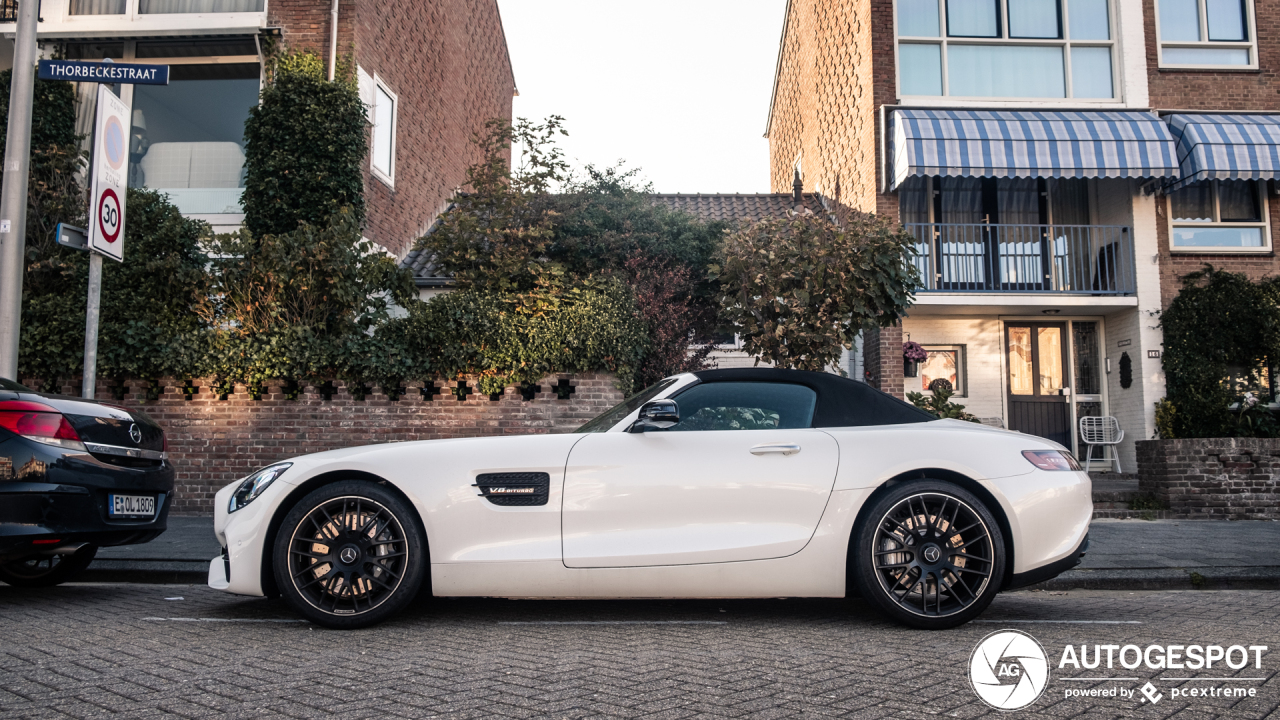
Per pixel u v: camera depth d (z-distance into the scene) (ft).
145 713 8.91
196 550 21.77
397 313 37.52
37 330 30.25
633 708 9.08
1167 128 39.86
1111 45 42.91
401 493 13.61
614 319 32.37
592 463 13.44
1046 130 39.32
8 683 10.08
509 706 9.15
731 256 28.68
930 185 43.62
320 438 31.50
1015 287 43.65
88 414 16.12
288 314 31.60
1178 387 39.70
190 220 32.35
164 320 31.07
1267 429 36.73
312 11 38.40
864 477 13.44
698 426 14.21
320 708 9.07
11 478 14.71
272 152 35.58
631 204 40.29
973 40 42.70
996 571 13.24
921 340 44.14
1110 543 23.88
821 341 27.12
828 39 52.08
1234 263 41.32
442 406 31.96
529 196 37.42
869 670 10.77
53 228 33.17
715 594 13.24
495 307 32.58
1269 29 43.04
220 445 31.32
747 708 9.10
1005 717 8.88
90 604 15.89
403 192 44.68
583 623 13.91
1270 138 39.17
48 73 22.68
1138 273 41.16
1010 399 43.88
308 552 13.25
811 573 13.24
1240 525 28.50
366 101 39.81
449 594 13.10
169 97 39.68
